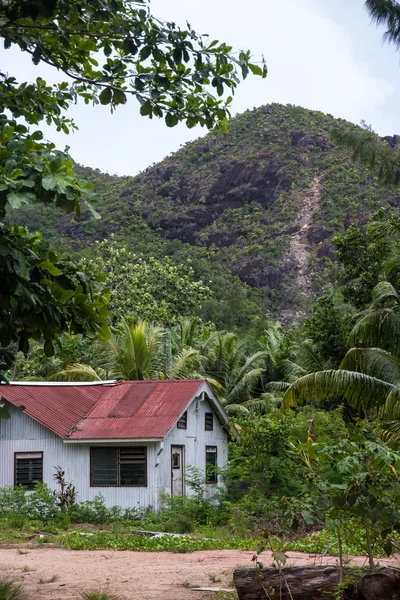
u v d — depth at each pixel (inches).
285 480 960.3
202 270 5152.6
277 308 5905.5
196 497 978.1
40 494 946.1
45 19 334.6
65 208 276.4
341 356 1370.6
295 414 1206.9
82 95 380.5
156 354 1441.9
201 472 1085.1
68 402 1101.7
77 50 348.5
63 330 303.7
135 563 577.0
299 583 319.0
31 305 278.4
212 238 7062.0
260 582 319.6
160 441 989.8
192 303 2204.7
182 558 613.3
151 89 346.9
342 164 7534.5
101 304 303.9
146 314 1967.3
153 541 715.4
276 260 6461.6
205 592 421.1
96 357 1627.7
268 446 1001.5
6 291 273.9
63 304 292.8
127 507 999.0
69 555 640.4
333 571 319.6
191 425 1109.1
